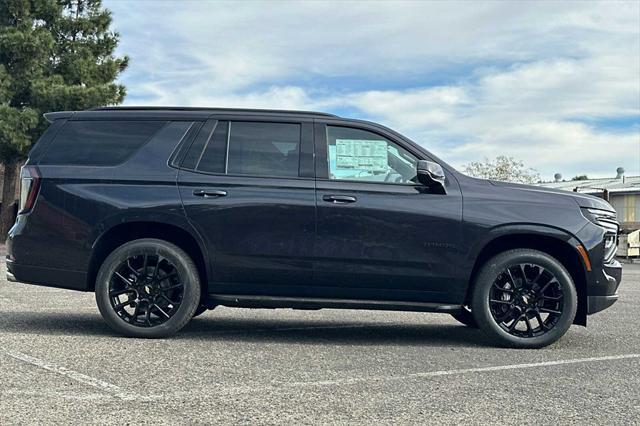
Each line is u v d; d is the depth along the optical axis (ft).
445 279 19.49
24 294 30.45
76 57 80.69
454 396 13.94
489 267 19.58
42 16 80.79
